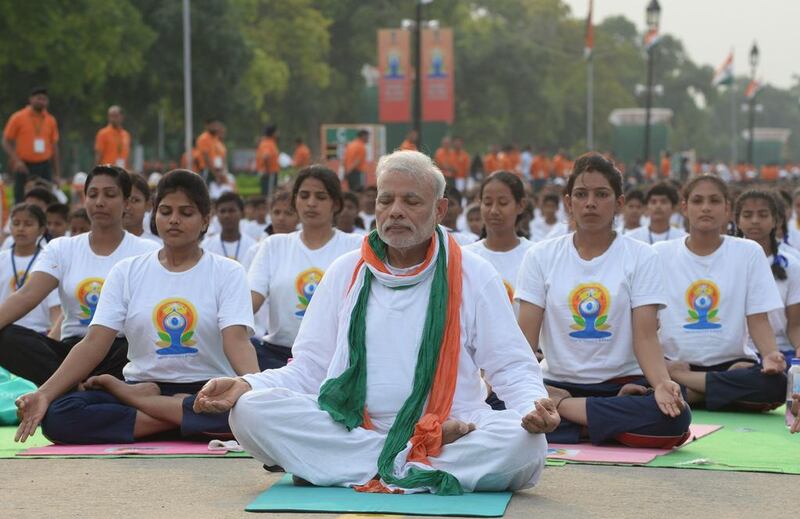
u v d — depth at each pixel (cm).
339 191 1134
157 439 909
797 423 832
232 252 1652
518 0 12194
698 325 1154
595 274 943
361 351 718
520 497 698
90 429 884
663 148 7688
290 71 8106
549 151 11906
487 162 5088
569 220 1095
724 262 1152
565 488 731
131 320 910
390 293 725
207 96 6006
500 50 9662
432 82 4072
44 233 1341
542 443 699
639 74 14475
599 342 941
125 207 1105
